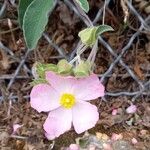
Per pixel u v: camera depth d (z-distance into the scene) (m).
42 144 0.22
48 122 0.15
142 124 0.23
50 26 0.23
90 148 0.21
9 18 0.22
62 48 0.23
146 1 0.23
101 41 0.23
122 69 0.24
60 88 0.15
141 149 0.22
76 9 0.22
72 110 0.15
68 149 0.21
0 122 0.22
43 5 0.15
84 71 0.15
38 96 0.15
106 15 0.23
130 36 0.23
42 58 0.23
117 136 0.22
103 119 0.23
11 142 0.22
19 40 0.23
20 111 0.23
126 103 0.24
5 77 0.23
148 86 0.24
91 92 0.15
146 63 0.24
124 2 0.22
